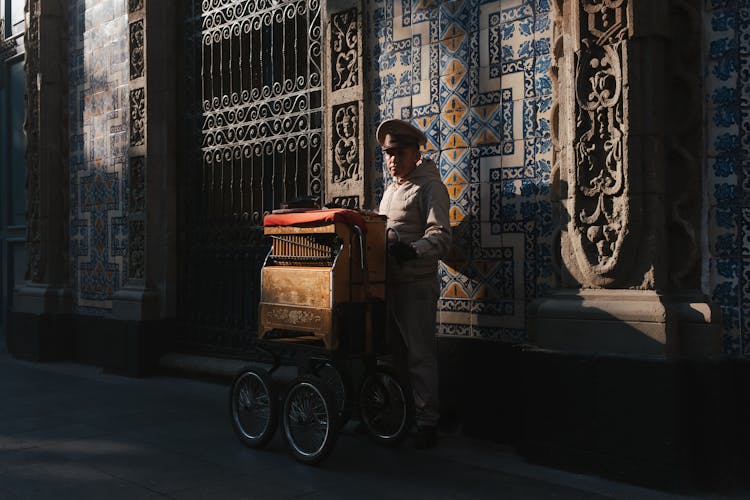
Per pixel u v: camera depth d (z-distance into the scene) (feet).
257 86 22.13
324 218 13.84
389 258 15.03
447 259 16.30
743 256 12.30
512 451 14.71
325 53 19.08
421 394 14.93
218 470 13.37
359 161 17.98
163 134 24.53
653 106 12.54
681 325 12.48
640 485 12.26
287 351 20.65
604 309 12.82
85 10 27.76
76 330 27.71
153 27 24.57
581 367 12.96
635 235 12.65
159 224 24.48
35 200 29.09
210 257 23.62
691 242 12.62
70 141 28.53
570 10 13.55
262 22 21.85
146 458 14.16
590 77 13.26
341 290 13.80
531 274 14.87
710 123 12.62
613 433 12.58
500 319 15.35
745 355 12.29
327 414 13.41
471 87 16.01
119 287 25.76
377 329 14.44
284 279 14.73
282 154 21.39
